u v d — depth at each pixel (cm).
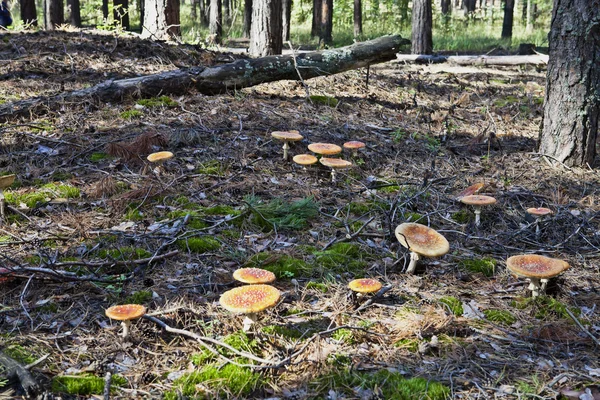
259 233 230
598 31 303
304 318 183
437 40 1034
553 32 313
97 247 211
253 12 509
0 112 312
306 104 370
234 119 329
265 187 264
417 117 383
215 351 164
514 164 318
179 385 154
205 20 1338
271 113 344
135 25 1392
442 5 1316
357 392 154
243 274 176
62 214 232
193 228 227
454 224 250
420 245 198
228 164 279
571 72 307
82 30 528
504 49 877
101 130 304
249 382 156
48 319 176
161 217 235
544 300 194
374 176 290
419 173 298
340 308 187
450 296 197
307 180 276
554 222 251
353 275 208
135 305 167
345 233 234
